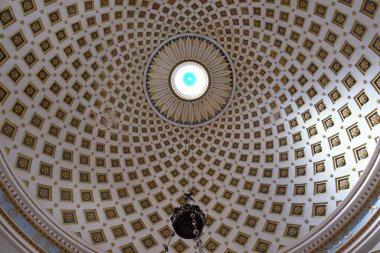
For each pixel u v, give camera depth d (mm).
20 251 13312
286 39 17344
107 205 17969
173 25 18375
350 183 15523
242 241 18016
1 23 13805
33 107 15867
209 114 20188
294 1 16125
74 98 17375
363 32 14594
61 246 15148
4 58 14320
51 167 16438
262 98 19125
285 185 18062
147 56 18953
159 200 19328
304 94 17562
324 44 16141
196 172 20047
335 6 15047
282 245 16875
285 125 18469
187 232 12828
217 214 19016
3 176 13766
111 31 17328
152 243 18125
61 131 17078
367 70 14938
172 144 20281
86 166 17875
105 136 18734
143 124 19875
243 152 19641
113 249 17078
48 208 15609
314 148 17297
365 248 13594
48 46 15656
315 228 15703
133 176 19250
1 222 12914
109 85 18531
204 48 19094
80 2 15594
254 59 18750
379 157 14070
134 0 16922
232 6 17547
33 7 14469
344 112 16078
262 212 18266
